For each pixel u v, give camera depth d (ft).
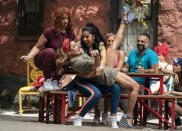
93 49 23.27
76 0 42.60
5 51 44.60
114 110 22.31
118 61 29.12
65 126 18.71
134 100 22.41
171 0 39.75
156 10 41.01
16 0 44.65
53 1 43.37
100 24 42.19
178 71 28.12
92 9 42.32
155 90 29.68
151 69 28.81
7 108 41.93
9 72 44.34
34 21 44.32
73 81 22.38
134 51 30.42
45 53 24.18
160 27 40.14
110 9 42.06
